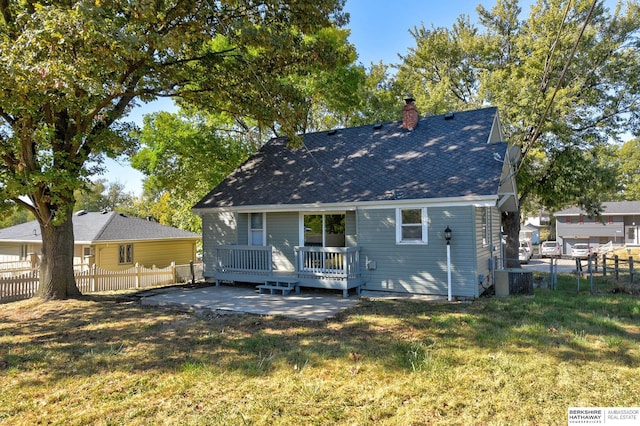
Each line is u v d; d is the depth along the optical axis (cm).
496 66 2603
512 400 461
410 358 587
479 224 1138
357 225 1201
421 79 3077
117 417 443
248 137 2297
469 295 1035
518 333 704
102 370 584
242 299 1103
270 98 1273
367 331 745
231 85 1292
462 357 592
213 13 1080
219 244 1495
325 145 1574
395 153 1345
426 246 1098
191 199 2556
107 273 1522
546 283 1370
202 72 1260
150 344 701
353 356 605
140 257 2352
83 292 1432
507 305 945
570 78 1997
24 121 964
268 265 1259
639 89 1925
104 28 759
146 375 560
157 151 1967
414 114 1456
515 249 2181
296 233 1359
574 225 4800
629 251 2770
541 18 2059
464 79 2931
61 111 1109
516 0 2520
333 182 1303
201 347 677
